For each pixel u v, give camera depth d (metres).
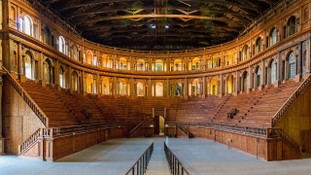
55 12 40.91
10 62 29.20
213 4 42.34
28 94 28.73
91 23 49.62
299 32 31.52
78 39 48.69
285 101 29.47
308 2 30.34
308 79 28.62
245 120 35.78
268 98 35.28
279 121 26.78
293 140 25.45
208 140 43.41
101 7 42.88
